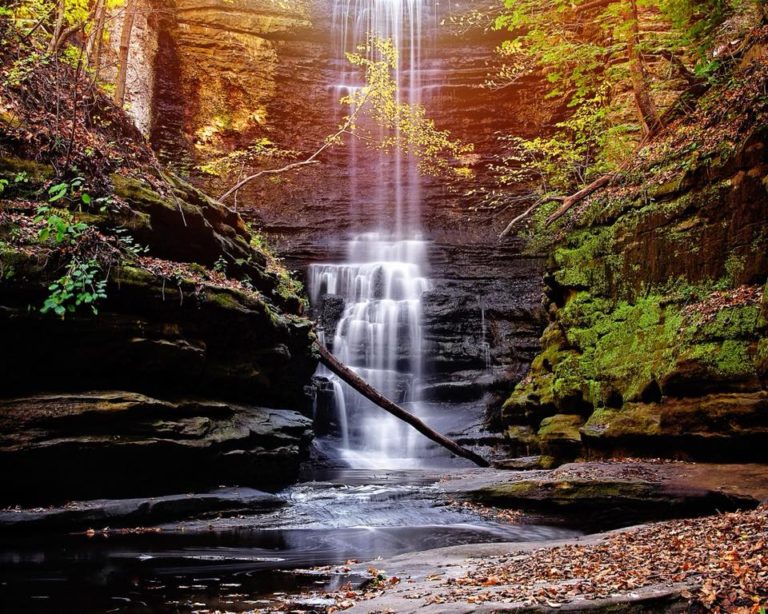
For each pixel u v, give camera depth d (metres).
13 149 10.21
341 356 23.77
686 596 4.45
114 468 9.54
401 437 20.88
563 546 7.07
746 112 12.38
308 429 14.53
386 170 31.97
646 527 7.73
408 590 5.37
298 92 32.16
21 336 8.99
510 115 31.55
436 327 23.92
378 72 22.12
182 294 10.89
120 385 10.20
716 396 11.04
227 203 28.67
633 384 12.92
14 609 5.30
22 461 8.59
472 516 10.58
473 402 22.08
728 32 15.84
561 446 14.39
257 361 13.14
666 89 17.94
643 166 15.13
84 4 14.22
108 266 9.84
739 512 7.31
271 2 32.03
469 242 28.42
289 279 19.08
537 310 23.83
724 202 12.34
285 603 5.39
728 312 11.40
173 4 30.11
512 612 4.38
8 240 9.09
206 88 30.34
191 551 7.82
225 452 11.28
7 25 11.55
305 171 31.31
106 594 5.80
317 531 9.40
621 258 14.52
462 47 32.91
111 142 11.81
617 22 19.55
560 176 20.67
